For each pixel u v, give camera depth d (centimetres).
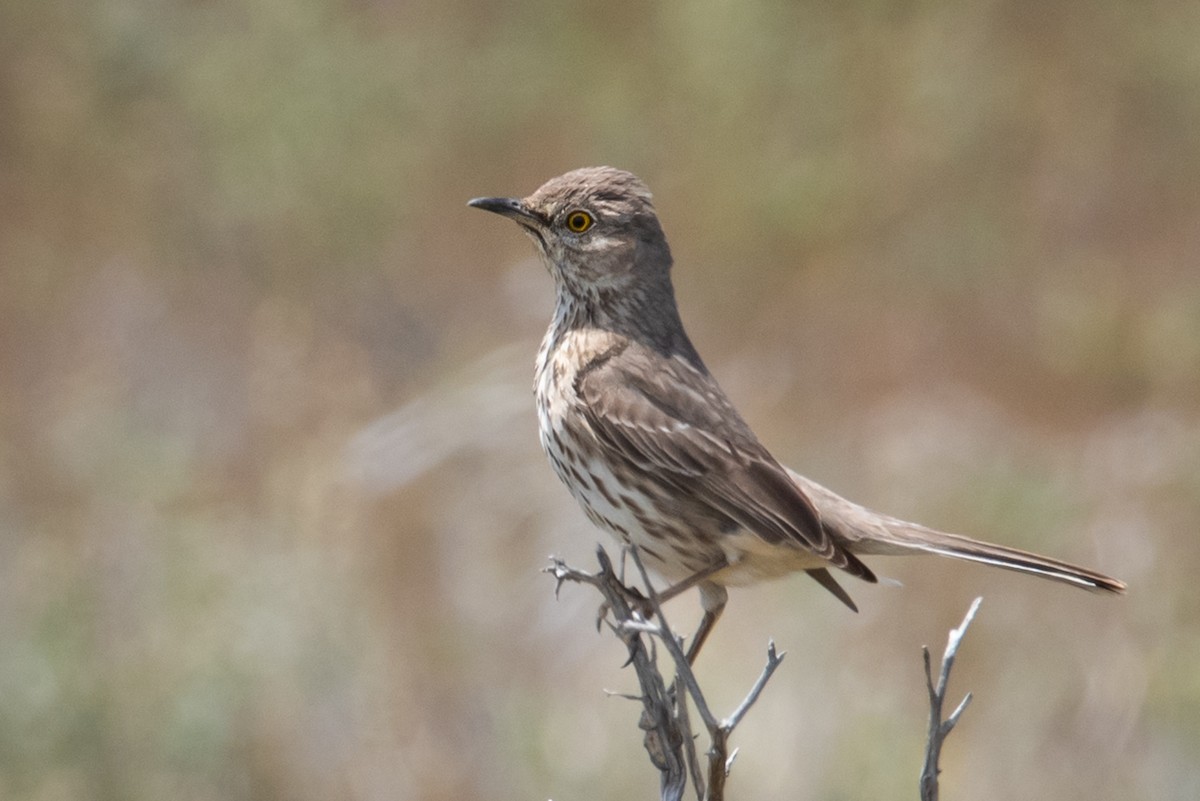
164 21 1667
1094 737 1262
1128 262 1741
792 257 1605
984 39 1745
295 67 1611
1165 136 1758
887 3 1703
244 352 1525
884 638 1299
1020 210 1716
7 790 1090
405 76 1627
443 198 1627
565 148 1659
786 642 1278
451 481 1342
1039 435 1594
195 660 1145
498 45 1681
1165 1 1809
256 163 1568
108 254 1633
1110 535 1417
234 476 1398
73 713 1109
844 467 1460
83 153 1659
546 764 1173
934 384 1588
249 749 1134
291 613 1191
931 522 1397
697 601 1318
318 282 1569
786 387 1520
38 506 1330
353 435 1387
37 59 1683
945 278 1633
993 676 1291
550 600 1290
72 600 1167
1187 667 1278
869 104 1681
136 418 1442
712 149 1616
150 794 1104
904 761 1191
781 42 1634
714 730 637
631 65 1678
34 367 1559
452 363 1466
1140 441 1545
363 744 1170
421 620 1270
